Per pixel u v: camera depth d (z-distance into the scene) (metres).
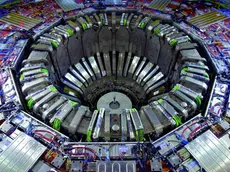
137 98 10.37
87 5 10.84
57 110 7.37
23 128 6.91
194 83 7.86
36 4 10.93
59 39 9.12
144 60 10.68
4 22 10.09
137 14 10.49
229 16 10.33
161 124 7.04
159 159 6.24
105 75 10.77
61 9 10.69
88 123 7.27
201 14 10.41
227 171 6.07
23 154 6.30
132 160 6.21
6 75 8.20
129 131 6.87
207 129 6.91
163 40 9.45
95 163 6.12
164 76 10.13
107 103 9.20
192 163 6.26
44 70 8.25
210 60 8.71
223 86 7.93
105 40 10.56
